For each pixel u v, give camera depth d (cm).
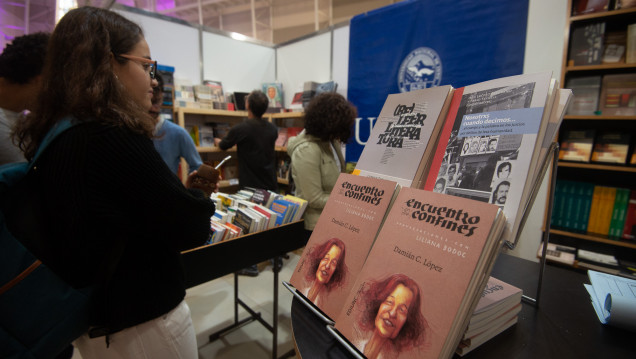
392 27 261
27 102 116
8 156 113
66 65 62
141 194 63
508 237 50
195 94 302
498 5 208
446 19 230
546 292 85
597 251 186
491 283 73
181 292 80
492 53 212
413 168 71
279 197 159
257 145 263
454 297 46
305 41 345
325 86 310
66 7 252
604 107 175
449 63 231
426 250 52
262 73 373
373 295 56
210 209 79
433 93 74
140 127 66
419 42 246
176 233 70
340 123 162
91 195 59
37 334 59
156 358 76
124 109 65
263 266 284
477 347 60
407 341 49
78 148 59
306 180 162
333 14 509
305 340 63
